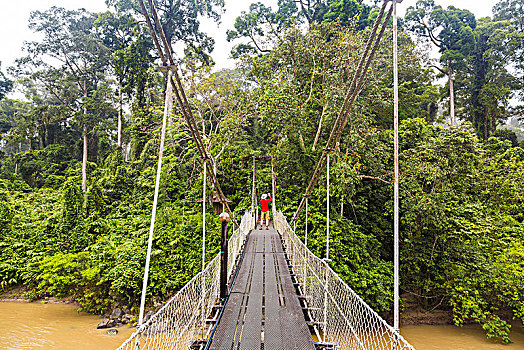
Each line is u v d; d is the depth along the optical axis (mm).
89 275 13641
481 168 15664
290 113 16203
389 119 17922
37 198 22500
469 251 13016
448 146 13750
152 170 21250
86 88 33562
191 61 18859
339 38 16516
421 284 13992
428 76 25125
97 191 20266
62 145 31859
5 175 28094
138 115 25156
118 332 12344
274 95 16516
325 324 4629
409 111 19719
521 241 13727
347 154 14477
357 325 3443
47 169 29422
